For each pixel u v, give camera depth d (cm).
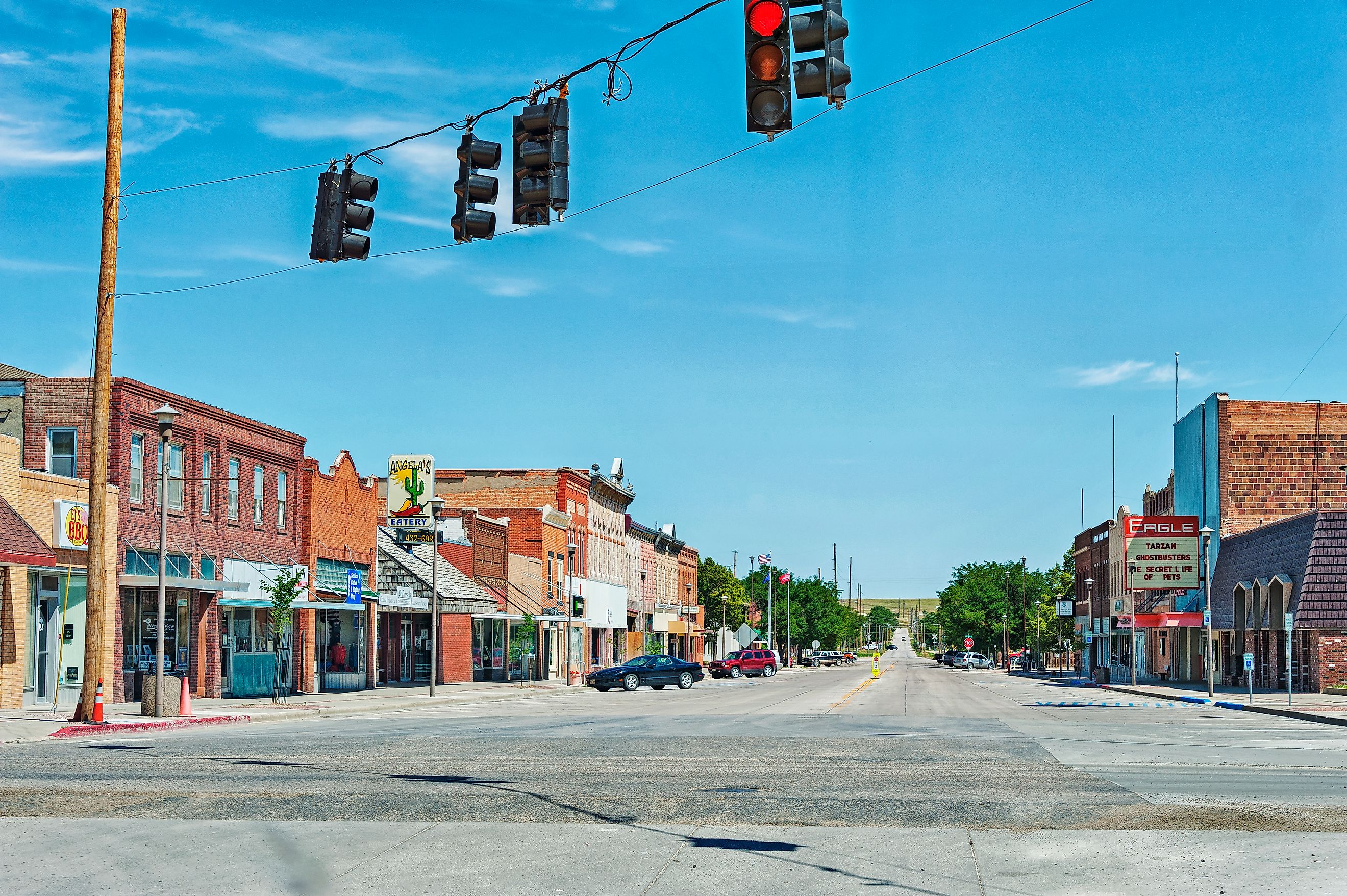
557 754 1908
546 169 1369
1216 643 5800
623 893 893
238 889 907
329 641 4409
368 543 4734
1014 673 10244
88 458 3234
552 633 6788
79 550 3066
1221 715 3222
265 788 1438
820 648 15888
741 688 5650
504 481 7181
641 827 1166
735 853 1036
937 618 16175
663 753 1938
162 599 2736
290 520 4172
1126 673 7462
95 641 2506
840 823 1197
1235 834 1122
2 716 2628
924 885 916
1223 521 5712
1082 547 10069
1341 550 4509
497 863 995
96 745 2091
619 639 8562
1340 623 4450
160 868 977
